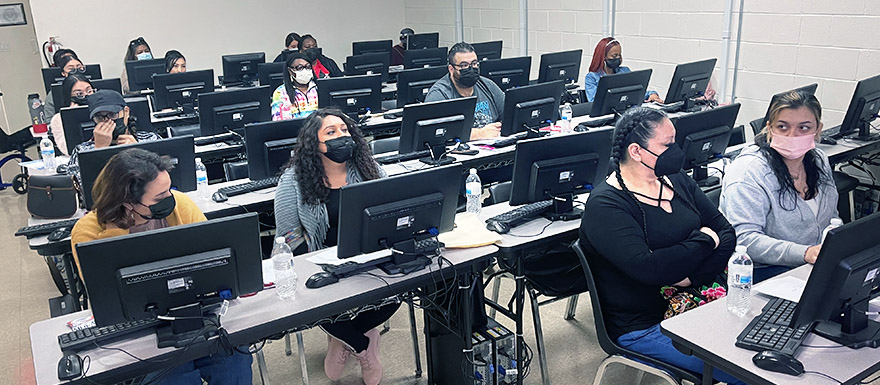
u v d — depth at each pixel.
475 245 2.35
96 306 1.71
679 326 1.79
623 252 2.06
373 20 9.52
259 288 1.92
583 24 6.48
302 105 4.68
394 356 2.98
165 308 1.79
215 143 4.16
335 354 2.72
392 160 3.57
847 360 1.59
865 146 3.62
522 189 2.54
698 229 2.22
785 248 2.23
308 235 2.56
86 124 3.62
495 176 4.04
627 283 2.14
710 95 4.88
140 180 1.90
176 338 1.79
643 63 5.95
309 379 2.82
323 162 2.53
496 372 2.46
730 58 5.18
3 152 6.14
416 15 9.24
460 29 8.38
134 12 8.00
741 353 1.65
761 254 2.28
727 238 2.21
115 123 3.36
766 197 2.34
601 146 2.65
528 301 3.46
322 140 2.48
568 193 2.65
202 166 3.53
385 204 2.08
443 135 3.50
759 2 4.90
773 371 1.56
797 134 2.25
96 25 7.83
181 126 4.86
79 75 4.36
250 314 1.93
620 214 2.10
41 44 7.62
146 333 1.86
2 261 4.45
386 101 5.54
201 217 2.23
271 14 8.80
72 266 2.75
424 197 2.15
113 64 8.02
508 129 3.73
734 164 2.44
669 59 5.69
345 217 2.03
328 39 9.25
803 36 4.67
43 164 3.87
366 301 2.07
